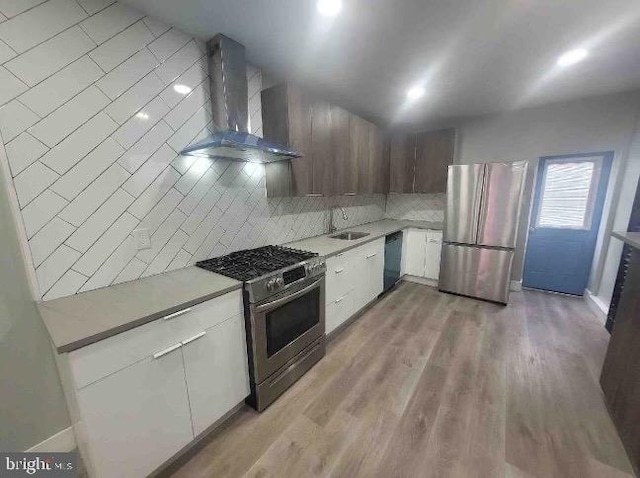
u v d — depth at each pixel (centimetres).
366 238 287
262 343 165
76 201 138
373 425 159
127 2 143
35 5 119
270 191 237
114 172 149
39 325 132
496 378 197
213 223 201
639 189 247
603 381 179
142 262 164
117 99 147
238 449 146
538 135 333
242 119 190
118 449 113
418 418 164
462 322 281
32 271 127
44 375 136
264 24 163
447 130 362
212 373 146
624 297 162
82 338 97
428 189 384
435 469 133
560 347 235
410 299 341
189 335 133
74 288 140
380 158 350
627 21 157
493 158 364
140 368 116
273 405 175
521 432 153
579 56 201
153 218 167
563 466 134
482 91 274
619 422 150
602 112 295
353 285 273
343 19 158
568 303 326
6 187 119
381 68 221
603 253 307
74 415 126
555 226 350
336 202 345
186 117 177
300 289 191
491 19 157
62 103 130
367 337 254
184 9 149
